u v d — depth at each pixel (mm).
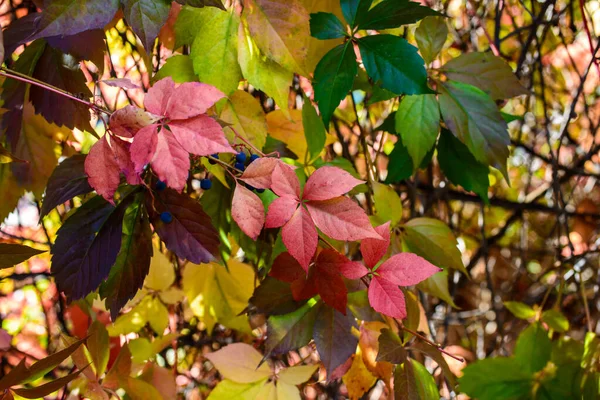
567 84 1370
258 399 883
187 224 695
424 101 848
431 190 1198
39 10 788
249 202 640
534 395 976
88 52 720
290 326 764
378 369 807
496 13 1082
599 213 1476
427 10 766
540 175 1543
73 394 825
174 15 773
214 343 1151
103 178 610
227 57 718
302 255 636
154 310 966
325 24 772
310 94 982
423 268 672
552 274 1518
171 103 606
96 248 695
